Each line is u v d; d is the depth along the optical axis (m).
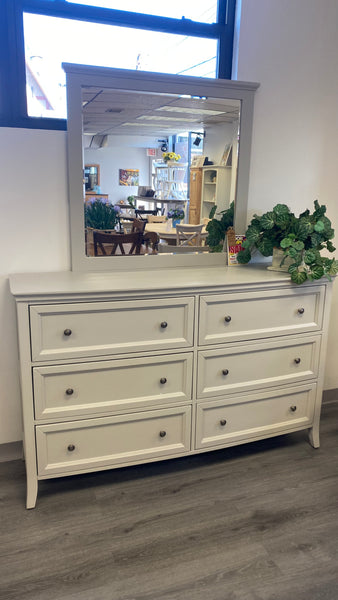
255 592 1.50
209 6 2.21
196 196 2.24
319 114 2.45
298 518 1.85
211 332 1.97
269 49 2.25
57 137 1.98
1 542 1.69
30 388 1.73
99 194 2.06
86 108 1.95
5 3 1.89
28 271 2.08
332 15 2.35
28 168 1.97
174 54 2.19
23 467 2.15
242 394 2.11
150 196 2.14
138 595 1.48
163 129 2.11
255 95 2.26
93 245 2.10
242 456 2.29
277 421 2.25
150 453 1.99
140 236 2.18
